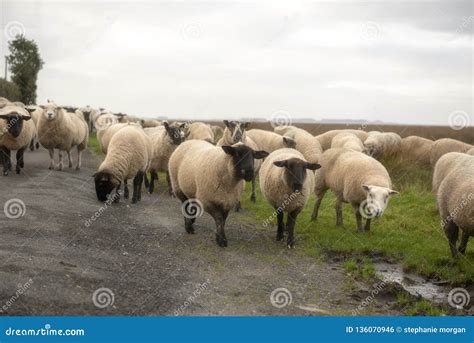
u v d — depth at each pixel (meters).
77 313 2.21
